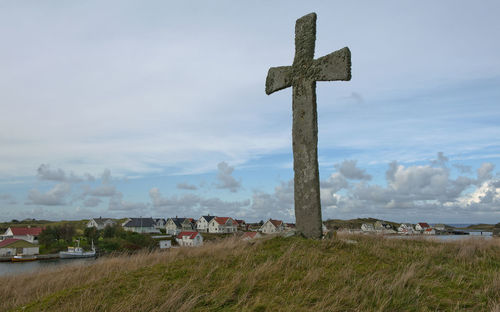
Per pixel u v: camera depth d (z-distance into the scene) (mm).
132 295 6438
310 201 10602
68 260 45688
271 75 12391
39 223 112625
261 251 9117
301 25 11906
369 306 5613
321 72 11039
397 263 8117
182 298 6203
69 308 6102
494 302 5656
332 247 9180
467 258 9250
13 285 9906
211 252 9797
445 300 5949
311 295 6090
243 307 5707
